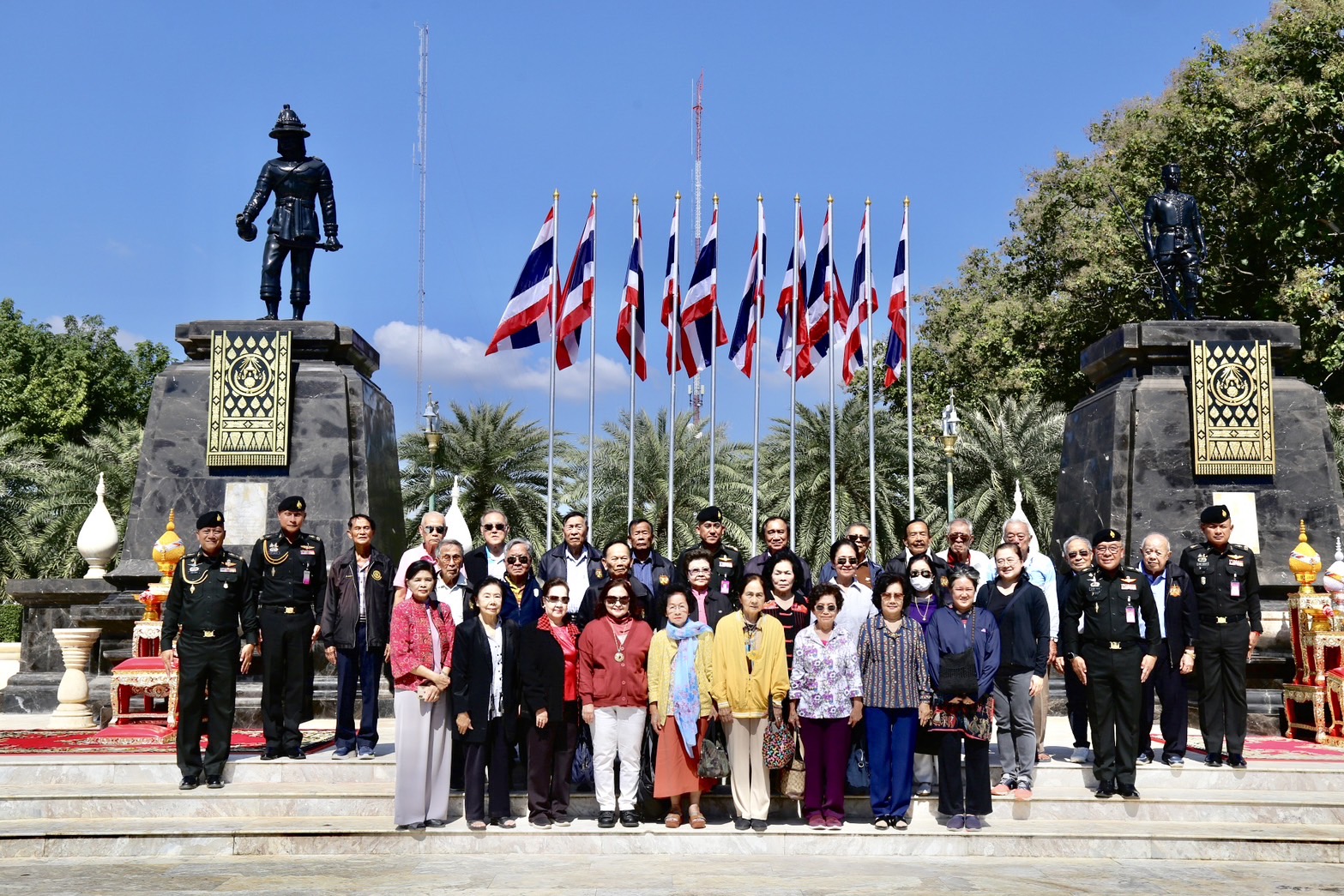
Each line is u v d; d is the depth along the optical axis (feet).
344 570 32.68
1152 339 44.45
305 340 45.14
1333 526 42.73
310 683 32.50
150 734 36.29
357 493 44.55
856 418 88.53
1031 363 99.71
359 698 41.52
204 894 22.53
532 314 52.54
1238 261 91.66
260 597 32.09
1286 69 86.02
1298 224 82.12
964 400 107.24
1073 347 99.40
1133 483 43.37
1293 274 87.20
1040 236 105.50
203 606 30.04
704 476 87.30
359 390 45.32
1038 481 88.22
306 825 27.61
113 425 135.95
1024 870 25.26
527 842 26.99
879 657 28.02
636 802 28.63
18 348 134.72
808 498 87.56
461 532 46.91
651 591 31.37
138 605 41.73
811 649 28.09
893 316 56.39
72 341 138.21
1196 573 32.17
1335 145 81.97
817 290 55.98
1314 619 36.55
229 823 27.86
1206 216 90.68
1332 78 79.71
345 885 23.36
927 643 28.09
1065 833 27.14
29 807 28.50
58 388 132.26
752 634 27.99
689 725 27.37
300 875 24.35
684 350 56.34
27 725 39.40
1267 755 33.68
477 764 27.55
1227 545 32.27
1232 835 26.96
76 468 97.55
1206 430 43.09
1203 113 87.40
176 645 31.22
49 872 24.62
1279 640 40.01
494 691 27.86
